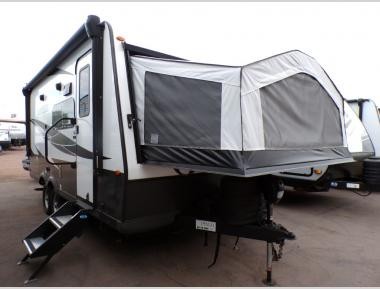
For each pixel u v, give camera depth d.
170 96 2.73
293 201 6.15
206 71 2.54
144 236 3.72
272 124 2.63
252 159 2.32
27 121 6.36
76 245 3.59
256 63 2.49
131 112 2.85
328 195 6.78
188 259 3.23
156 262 3.15
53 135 4.60
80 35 3.38
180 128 2.65
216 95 2.47
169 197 3.01
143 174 2.82
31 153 6.20
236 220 2.74
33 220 4.69
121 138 2.76
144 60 2.89
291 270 3.01
